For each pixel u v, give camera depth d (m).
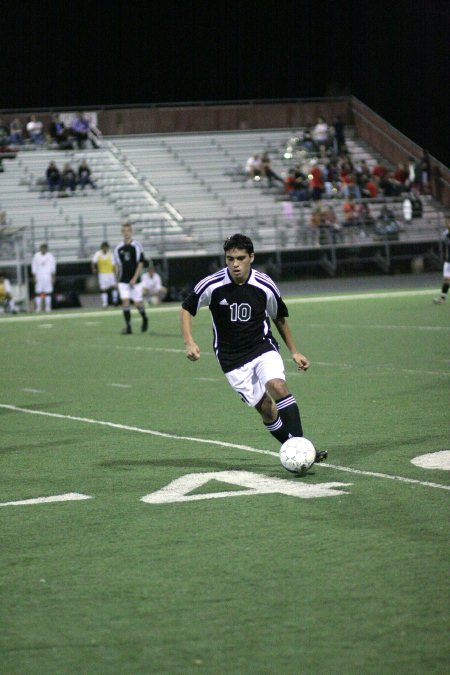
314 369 29.77
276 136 90.81
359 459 16.70
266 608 9.65
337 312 52.66
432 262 81.62
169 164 84.62
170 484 15.30
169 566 11.09
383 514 13.03
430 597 9.81
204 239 76.94
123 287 45.06
